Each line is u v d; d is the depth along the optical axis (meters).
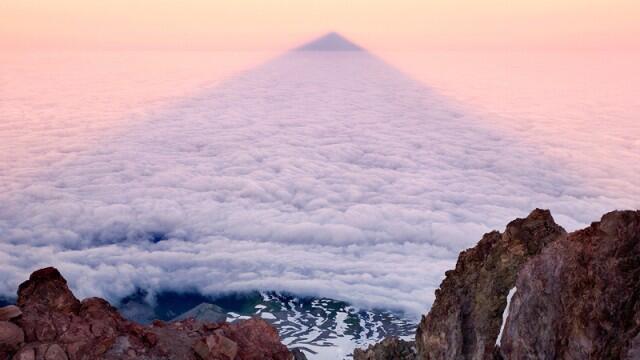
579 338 8.73
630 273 8.54
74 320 6.68
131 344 6.77
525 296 10.34
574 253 9.52
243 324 8.20
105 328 6.78
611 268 8.77
